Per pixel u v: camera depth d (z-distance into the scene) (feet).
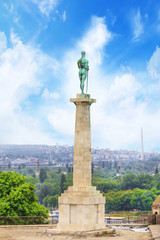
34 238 167.63
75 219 177.88
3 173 297.74
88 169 184.55
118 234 180.24
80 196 178.60
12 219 262.47
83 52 195.00
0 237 171.12
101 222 183.01
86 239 165.58
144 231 199.31
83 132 186.29
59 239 165.48
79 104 188.55
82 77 192.75
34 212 283.18
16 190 286.25
